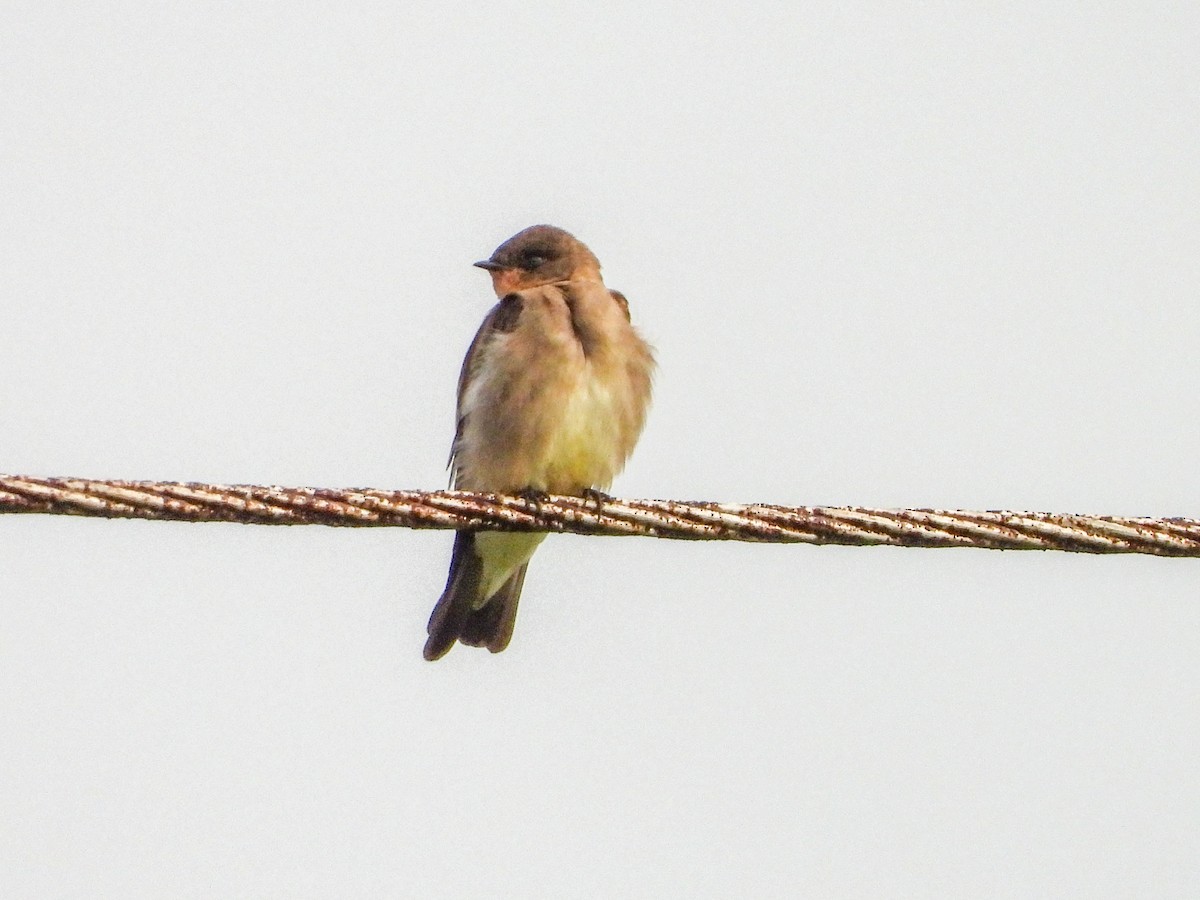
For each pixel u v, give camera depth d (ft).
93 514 28.50
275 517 29.68
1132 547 31.19
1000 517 31.30
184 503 29.07
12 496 28.19
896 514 31.35
